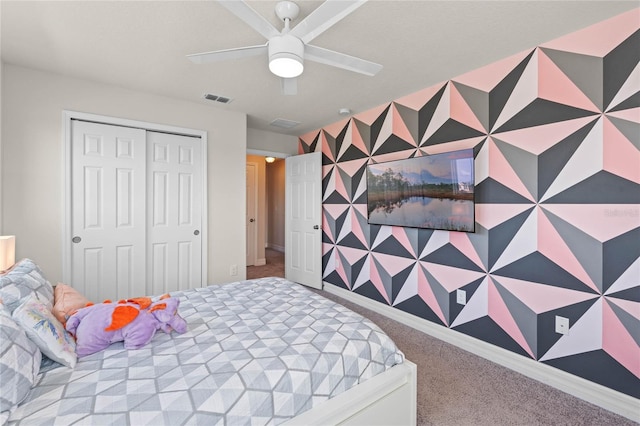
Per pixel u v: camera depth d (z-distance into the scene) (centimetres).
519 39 199
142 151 301
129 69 248
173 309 150
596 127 181
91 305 157
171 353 128
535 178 208
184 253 329
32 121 249
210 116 340
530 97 210
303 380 120
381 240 331
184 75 259
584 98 186
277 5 164
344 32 192
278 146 461
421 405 179
